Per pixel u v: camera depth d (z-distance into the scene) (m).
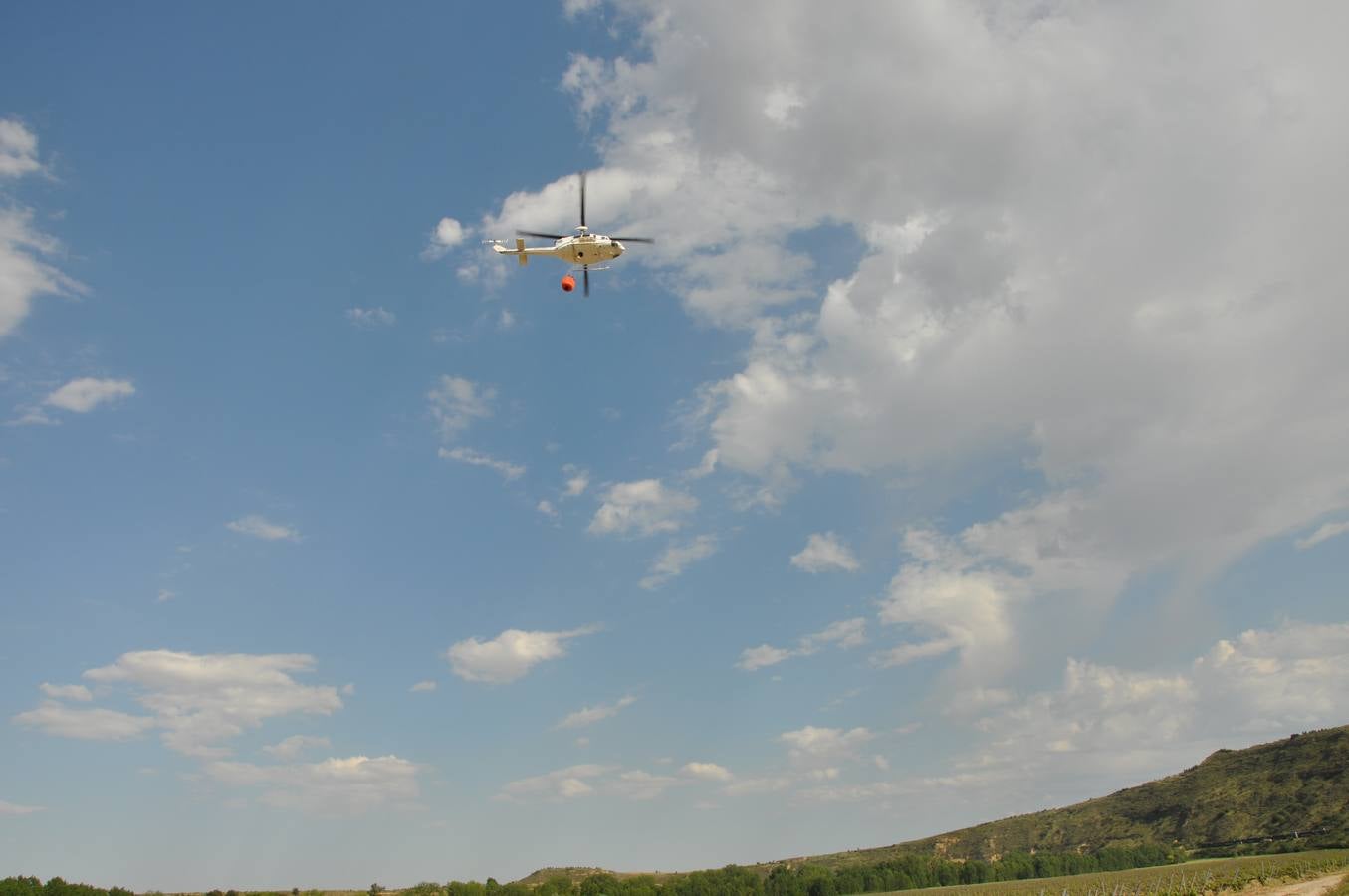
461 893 125.81
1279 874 116.00
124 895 97.25
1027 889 129.12
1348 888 86.38
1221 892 106.44
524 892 127.56
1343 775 178.12
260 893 124.56
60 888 92.25
